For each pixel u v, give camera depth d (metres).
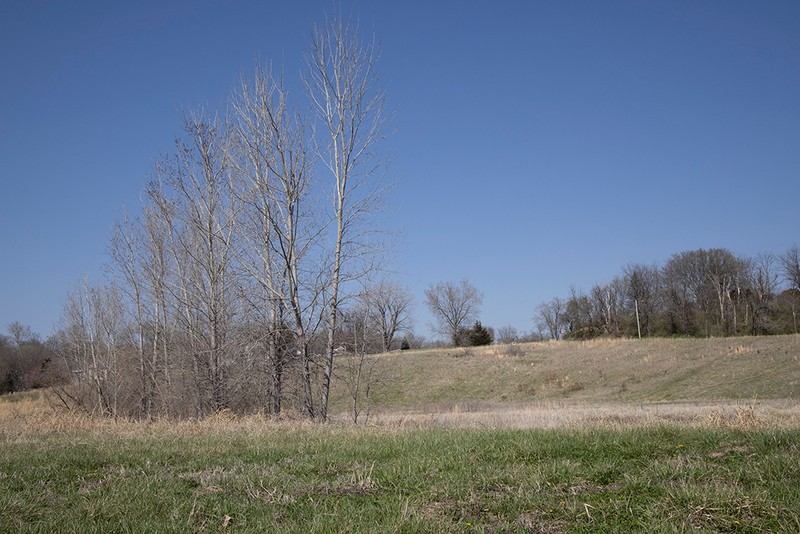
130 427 15.61
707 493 6.15
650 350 48.44
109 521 6.24
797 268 59.91
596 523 5.83
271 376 20.75
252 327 20.91
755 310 61.03
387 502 6.70
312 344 20.20
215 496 7.20
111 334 29.70
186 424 15.70
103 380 28.86
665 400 34.25
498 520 6.07
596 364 47.34
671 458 8.07
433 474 7.89
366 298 20.41
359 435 11.80
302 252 20.23
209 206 24.47
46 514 6.51
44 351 57.22
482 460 8.59
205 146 24.78
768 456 7.58
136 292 28.38
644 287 69.31
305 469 8.62
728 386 36.22
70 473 8.73
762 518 5.64
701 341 48.72
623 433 9.82
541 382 45.25
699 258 66.56
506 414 21.17
